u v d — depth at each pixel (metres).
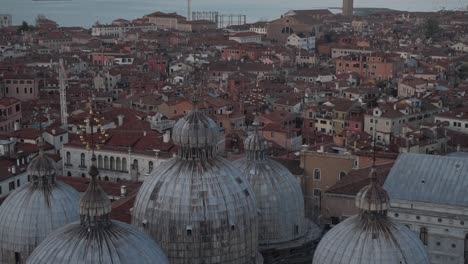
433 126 199.75
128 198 118.50
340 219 120.19
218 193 82.19
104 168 165.50
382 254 72.69
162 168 85.75
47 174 88.88
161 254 70.75
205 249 81.25
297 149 181.38
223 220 81.56
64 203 88.25
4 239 86.75
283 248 100.69
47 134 181.12
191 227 80.69
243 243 83.38
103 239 68.00
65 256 67.19
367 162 138.12
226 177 84.00
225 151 171.00
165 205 81.88
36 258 68.31
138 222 83.94
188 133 84.00
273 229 101.25
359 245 73.56
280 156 153.88
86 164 167.38
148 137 169.12
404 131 199.88
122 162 163.75
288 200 102.44
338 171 129.88
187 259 81.50
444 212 98.56
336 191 120.25
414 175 104.00
